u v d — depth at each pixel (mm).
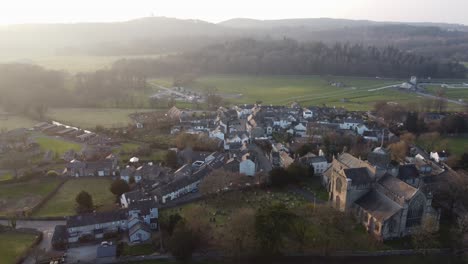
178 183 176625
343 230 141875
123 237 141000
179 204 166500
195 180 183125
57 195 174625
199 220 138750
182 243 123625
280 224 127875
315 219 147250
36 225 147250
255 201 168250
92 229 141000
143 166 195625
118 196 169125
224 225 147125
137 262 125938
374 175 155000
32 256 127000
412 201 137625
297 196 173500
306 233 139125
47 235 140750
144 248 133125
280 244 131500
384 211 139500
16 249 130500
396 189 144125
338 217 143375
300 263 127688
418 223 141625
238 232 131000
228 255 129875
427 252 132125
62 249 132625
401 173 172875
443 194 162375
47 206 163125
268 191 178625
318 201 168625
